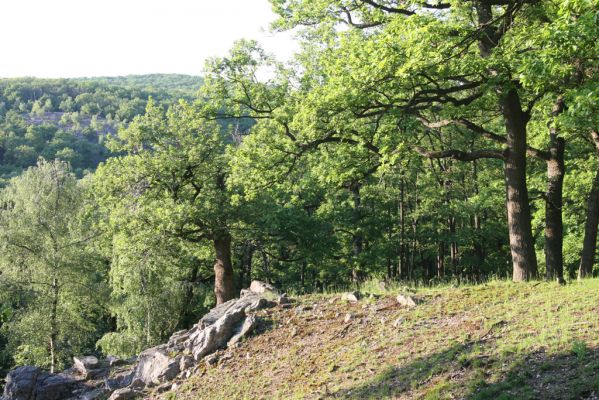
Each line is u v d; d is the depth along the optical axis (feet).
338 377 34.71
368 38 50.19
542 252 97.04
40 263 110.01
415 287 51.49
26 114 597.11
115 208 93.86
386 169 52.11
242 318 49.29
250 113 71.15
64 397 52.49
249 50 70.28
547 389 24.68
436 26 40.24
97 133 541.34
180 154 92.73
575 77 43.39
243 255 118.83
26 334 107.45
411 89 48.26
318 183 70.54
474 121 65.98
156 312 102.01
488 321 35.22
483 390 26.32
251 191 62.13
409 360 33.22
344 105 47.19
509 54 40.37
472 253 124.06
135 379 48.73
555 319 32.63
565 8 29.25
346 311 45.73
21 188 138.82
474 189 108.78
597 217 58.85
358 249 111.96
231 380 40.96
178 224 87.51
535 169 83.97
